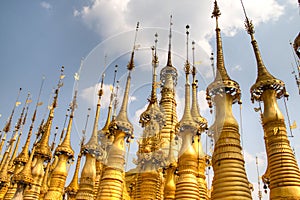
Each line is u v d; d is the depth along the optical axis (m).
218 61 19.88
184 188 18.30
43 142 28.69
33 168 27.11
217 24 22.22
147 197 20.98
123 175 19.27
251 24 22.91
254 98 20.25
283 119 18.84
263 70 20.47
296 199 15.96
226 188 15.69
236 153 16.75
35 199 26.17
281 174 16.98
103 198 17.72
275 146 18.06
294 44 19.59
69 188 29.02
